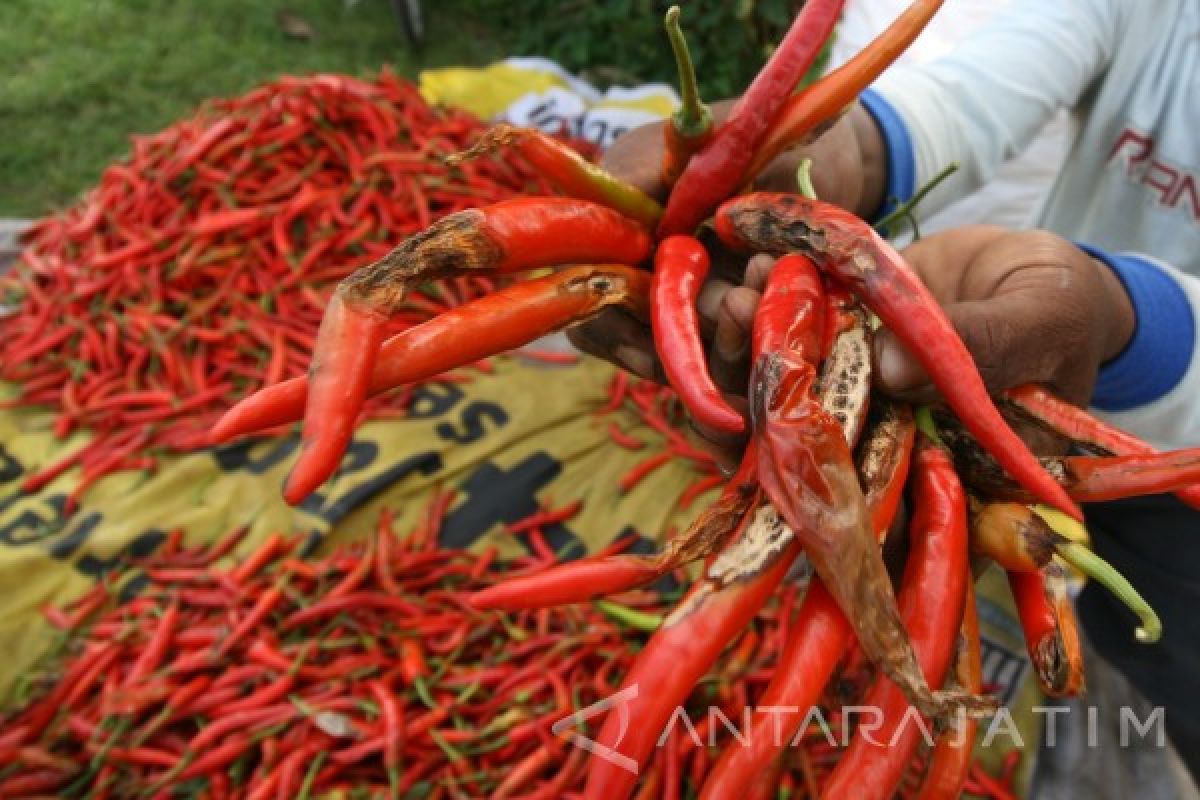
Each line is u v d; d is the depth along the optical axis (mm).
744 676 1712
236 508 2031
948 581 770
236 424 723
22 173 3576
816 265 817
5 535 1915
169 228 2438
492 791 1604
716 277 983
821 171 1164
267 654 1715
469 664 1799
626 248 901
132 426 2154
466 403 2314
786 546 717
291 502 658
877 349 798
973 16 2217
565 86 3475
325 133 2660
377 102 2809
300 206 2490
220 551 1942
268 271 2445
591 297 862
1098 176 1615
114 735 1617
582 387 2418
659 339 802
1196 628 1407
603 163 1104
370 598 1835
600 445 2289
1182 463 772
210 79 4152
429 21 4723
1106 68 1553
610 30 4250
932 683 739
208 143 2549
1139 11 1486
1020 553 805
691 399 741
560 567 755
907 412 839
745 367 855
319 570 1885
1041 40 1477
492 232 792
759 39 4219
